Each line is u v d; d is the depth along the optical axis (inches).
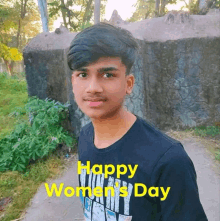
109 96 20.3
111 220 28.7
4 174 130.4
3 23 668.1
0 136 185.8
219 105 164.4
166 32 159.3
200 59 156.9
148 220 25.8
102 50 18.3
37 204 108.0
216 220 89.7
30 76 167.6
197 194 23.4
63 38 165.2
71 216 99.1
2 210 104.5
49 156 147.5
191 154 139.1
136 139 24.9
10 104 275.6
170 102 168.2
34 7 755.4
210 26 157.2
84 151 30.6
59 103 156.3
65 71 162.1
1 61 941.2
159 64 161.6
